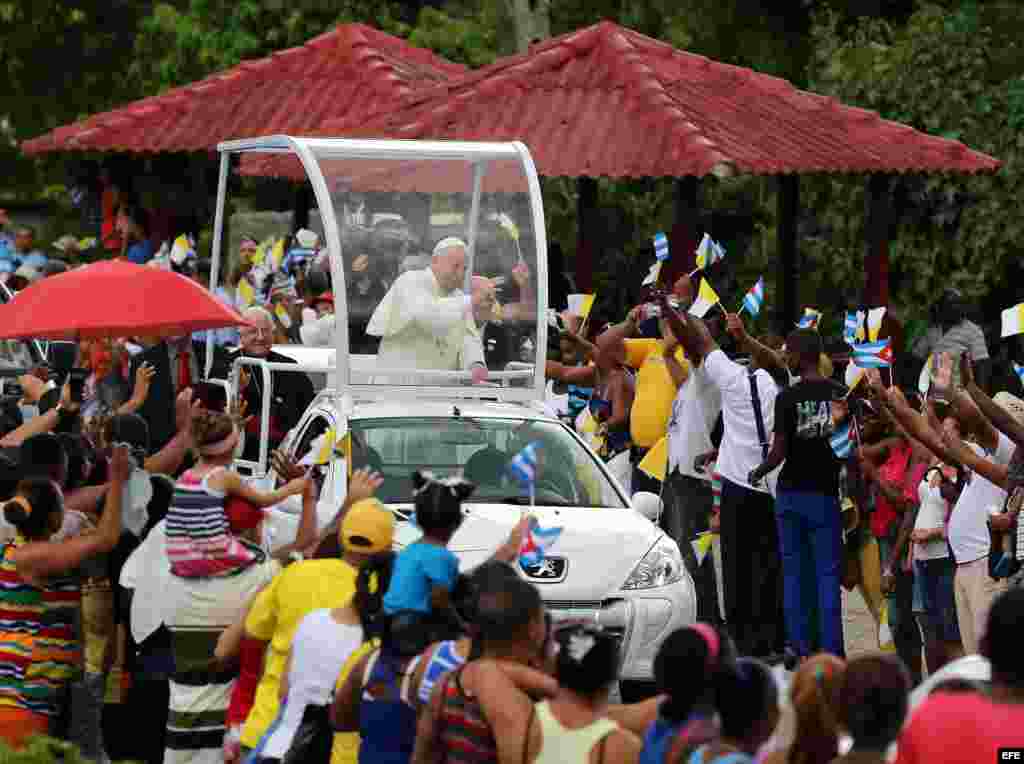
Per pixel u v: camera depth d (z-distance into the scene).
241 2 85.06
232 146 37.59
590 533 28.83
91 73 106.19
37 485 23.83
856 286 65.38
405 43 68.12
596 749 16.25
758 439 32.84
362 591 20.31
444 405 32.56
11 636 24.14
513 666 17.22
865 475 32.50
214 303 28.62
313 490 24.88
